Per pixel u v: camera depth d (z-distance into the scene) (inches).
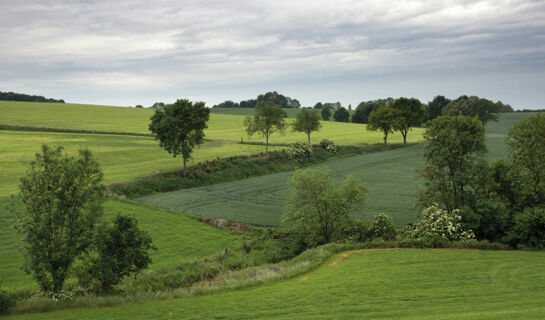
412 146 4237.2
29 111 5536.4
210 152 3538.4
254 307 732.0
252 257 1328.7
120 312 714.2
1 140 3521.2
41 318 681.0
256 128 3408.0
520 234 1242.6
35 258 799.1
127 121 5260.8
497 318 607.2
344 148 3900.1
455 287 834.8
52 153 854.5
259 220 1738.4
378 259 1112.8
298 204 1488.7
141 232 965.2
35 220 809.5
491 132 5570.9
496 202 1353.3
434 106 6879.9
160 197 2176.4
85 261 915.4
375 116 4286.4
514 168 1412.4
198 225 1669.5
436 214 1326.3
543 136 1365.7
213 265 1214.9
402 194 2193.7
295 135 4970.5
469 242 1231.5
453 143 1435.8
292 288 860.6
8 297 740.7
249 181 2657.5
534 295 767.1
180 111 2517.2
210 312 707.4
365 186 1493.6
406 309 697.0
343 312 687.1
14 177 2319.1
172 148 2541.8
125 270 923.4
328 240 1434.5
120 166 2854.3
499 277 906.1
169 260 1284.4
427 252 1177.4
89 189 855.1
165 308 735.1
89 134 4133.9
